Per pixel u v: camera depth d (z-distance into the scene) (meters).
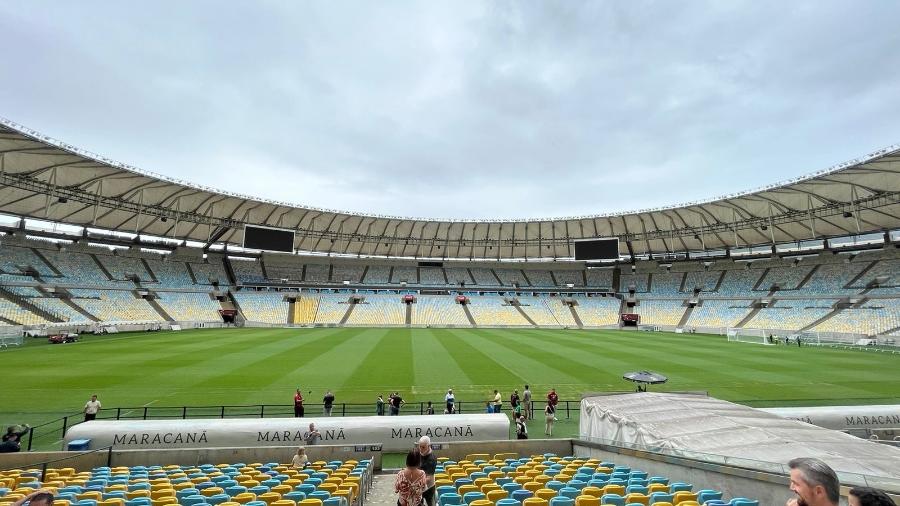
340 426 15.32
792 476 2.52
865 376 26.86
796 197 48.81
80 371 26.03
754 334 54.75
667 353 37.22
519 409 18.69
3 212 49.47
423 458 7.02
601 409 13.87
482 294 79.06
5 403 19.44
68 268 54.19
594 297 78.94
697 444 10.38
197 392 21.66
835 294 55.72
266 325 64.50
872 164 36.25
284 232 63.41
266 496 8.03
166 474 11.18
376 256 82.81
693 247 74.69
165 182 47.47
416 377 26.06
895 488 7.14
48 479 10.90
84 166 40.06
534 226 74.88
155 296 59.62
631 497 7.53
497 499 7.91
